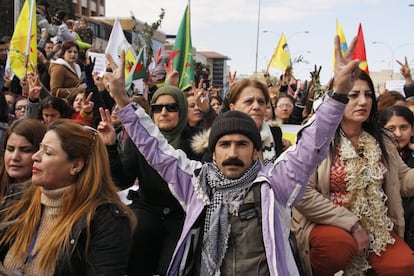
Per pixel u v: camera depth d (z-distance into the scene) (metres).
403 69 9.17
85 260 2.79
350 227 3.68
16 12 11.99
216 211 3.01
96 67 9.17
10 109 7.68
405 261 3.76
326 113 2.93
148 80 8.54
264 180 3.00
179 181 3.33
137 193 4.28
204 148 4.05
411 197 4.39
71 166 2.91
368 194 3.86
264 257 2.93
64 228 2.78
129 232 2.92
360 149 3.90
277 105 7.71
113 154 3.86
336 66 2.97
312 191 3.77
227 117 3.07
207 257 2.96
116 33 9.27
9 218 3.12
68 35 11.62
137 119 3.42
